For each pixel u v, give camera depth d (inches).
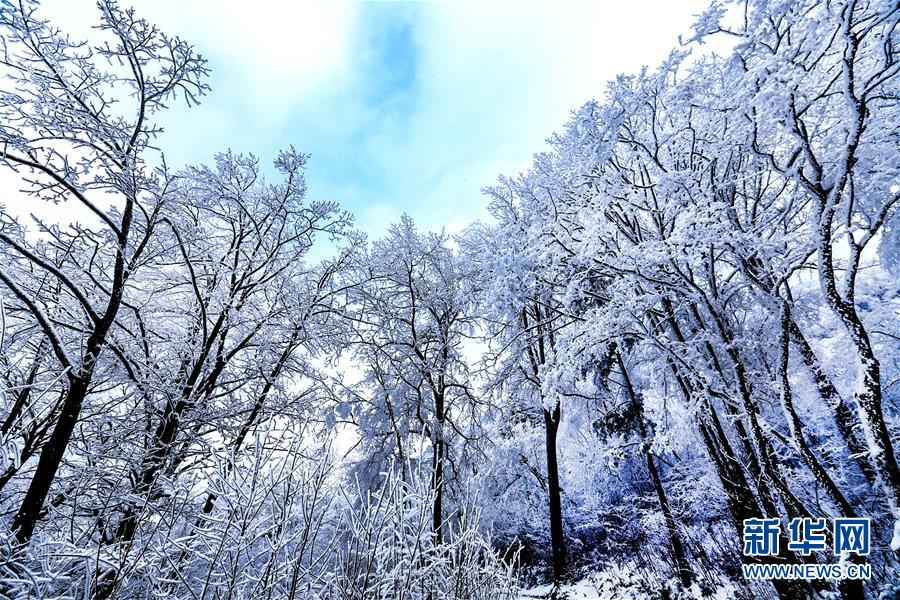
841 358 250.2
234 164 331.6
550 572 433.4
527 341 425.4
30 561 133.4
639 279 229.6
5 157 169.0
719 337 209.5
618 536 407.2
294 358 346.3
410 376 442.3
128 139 200.4
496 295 285.4
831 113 208.5
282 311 339.6
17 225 203.8
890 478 137.1
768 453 188.1
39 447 203.5
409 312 490.3
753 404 218.7
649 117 239.8
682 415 265.1
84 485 192.2
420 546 162.2
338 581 142.4
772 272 204.2
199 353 292.7
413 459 394.3
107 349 208.4
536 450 492.1
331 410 394.3
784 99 166.4
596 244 246.1
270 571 137.2
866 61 184.4
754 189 255.0
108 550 132.0
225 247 358.6
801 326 251.1
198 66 207.0
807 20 161.6
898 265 197.3
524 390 473.4
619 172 254.8
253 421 293.1
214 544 147.2
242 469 154.2
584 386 440.1
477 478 430.9
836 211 175.6
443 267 503.2
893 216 183.5
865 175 180.2
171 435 247.0
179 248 275.1
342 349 413.4
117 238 220.4
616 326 247.1
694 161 244.8
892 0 145.1
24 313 213.9
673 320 252.4
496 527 477.7
